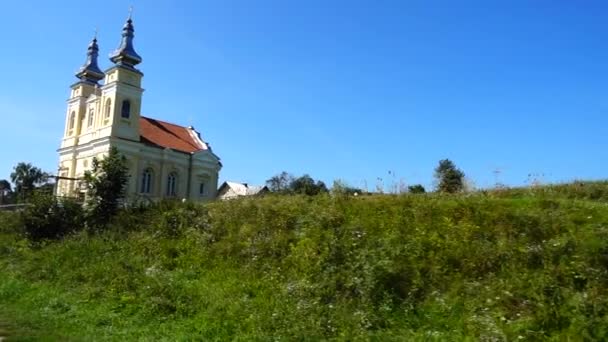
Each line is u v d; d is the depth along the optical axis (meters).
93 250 18.36
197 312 11.51
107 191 22.02
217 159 61.16
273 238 15.22
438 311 9.90
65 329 10.92
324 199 17.36
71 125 60.41
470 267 11.16
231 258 15.08
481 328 9.00
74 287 14.90
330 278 11.78
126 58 54.06
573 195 17.50
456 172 22.27
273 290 12.12
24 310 12.77
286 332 9.77
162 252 16.95
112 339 10.15
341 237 13.75
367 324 9.71
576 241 11.11
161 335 10.37
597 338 8.18
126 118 53.41
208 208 19.84
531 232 12.06
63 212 22.20
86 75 60.53
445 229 12.99
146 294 12.95
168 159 56.12
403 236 12.97
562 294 9.45
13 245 21.33
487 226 12.81
